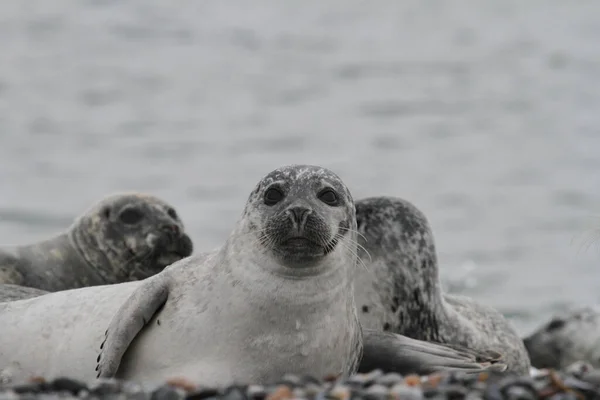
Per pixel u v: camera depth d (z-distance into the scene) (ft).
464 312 135.54
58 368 102.27
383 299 126.21
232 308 96.07
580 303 227.40
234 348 95.45
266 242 96.32
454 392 79.20
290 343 95.50
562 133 510.99
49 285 145.69
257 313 95.55
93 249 149.48
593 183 387.96
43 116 557.33
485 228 316.19
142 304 97.81
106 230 149.18
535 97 631.15
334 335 97.25
